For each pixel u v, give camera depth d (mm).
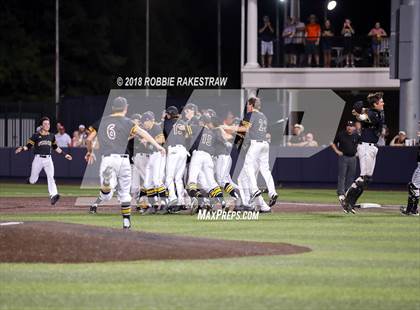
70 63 93750
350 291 15180
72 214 28625
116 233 19609
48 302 14211
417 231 23625
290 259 18344
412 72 47312
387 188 45875
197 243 19797
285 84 54500
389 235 22688
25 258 17703
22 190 43656
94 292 14930
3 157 52406
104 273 16484
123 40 105312
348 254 19203
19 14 91438
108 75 97125
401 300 14516
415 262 18156
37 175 32156
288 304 14133
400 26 45438
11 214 28672
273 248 19797
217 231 23438
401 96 48188
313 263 17906
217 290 15133
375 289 15359
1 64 86062
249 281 15922
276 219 26938
